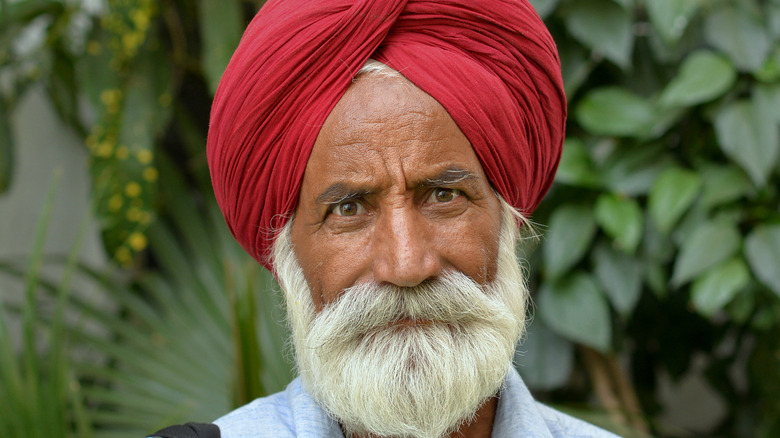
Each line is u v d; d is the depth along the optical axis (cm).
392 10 88
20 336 241
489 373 93
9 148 215
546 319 190
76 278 263
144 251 268
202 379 191
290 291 99
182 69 246
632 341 244
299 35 89
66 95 246
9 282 244
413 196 89
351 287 91
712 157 192
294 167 92
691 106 186
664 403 277
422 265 88
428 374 90
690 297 217
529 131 98
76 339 192
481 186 93
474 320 93
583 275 192
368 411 91
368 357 91
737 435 241
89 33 227
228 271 150
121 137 216
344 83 88
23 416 146
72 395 155
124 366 208
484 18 91
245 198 99
